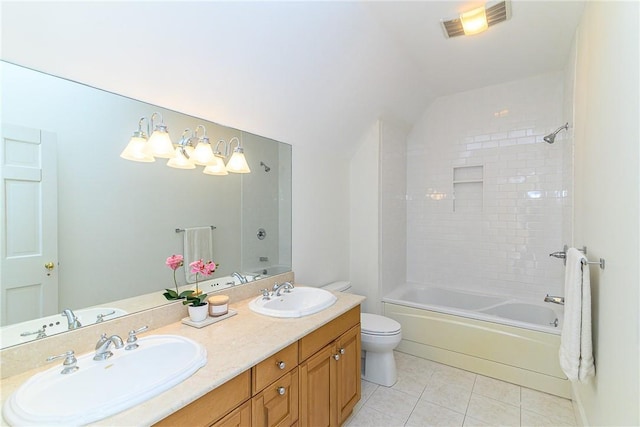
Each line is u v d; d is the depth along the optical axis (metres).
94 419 0.77
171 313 1.48
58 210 1.16
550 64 2.57
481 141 3.11
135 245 1.41
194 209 1.67
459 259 3.26
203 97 1.57
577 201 2.04
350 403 1.83
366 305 3.07
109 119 1.29
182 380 0.97
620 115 1.07
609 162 1.22
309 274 2.57
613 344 1.14
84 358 1.07
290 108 2.06
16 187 1.05
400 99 2.90
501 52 2.36
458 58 2.45
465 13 1.86
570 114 2.31
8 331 1.03
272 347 1.22
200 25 1.28
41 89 1.09
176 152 1.56
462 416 1.92
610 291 1.19
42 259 1.12
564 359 1.50
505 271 3.01
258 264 2.08
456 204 3.29
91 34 1.08
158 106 1.46
